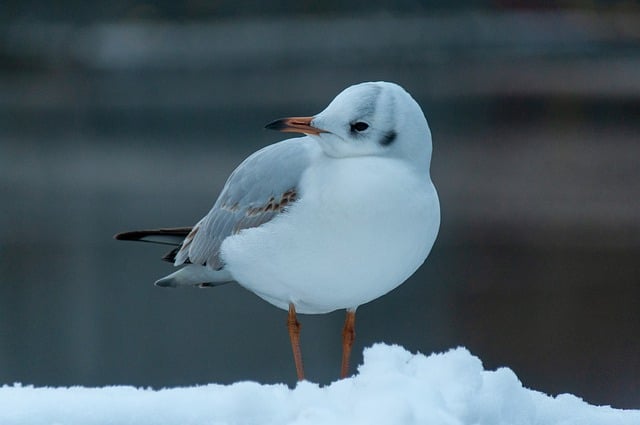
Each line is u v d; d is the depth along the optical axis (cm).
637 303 1422
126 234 725
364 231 572
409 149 589
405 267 594
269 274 612
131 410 511
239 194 643
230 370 1205
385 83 603
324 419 467
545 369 1165
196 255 673
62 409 511
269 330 1342
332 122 588
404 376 488
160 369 1221
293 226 588
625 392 1095
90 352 1286
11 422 504
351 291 602
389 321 1356
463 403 487
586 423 517
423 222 582
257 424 505
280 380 1166
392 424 447
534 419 513
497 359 1198
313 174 593
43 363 1266
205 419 508
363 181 573
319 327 1355
